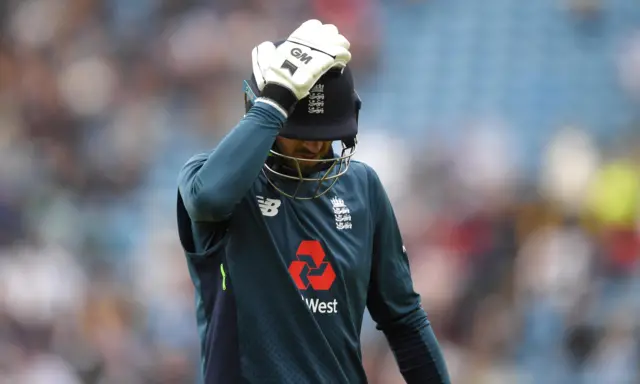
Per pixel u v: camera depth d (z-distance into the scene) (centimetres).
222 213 1022
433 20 5109
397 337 1195
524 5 5062
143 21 5188
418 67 4956
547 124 4581
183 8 5153
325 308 1087
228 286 1071
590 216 3616
